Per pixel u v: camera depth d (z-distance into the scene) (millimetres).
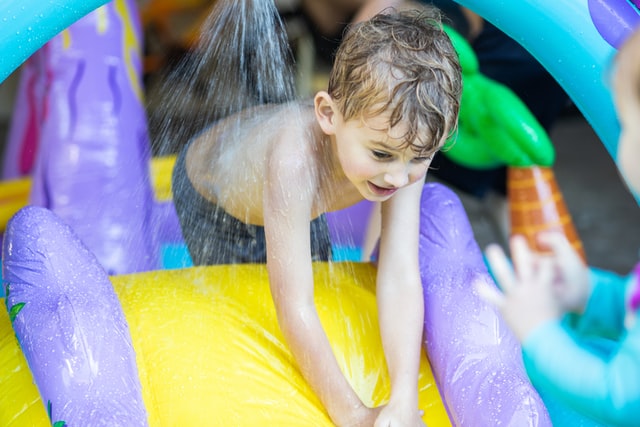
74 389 2217
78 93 4059
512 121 3613
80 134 3961
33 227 2594
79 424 2135
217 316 2553
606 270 5020
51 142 3965
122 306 2574
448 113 2182
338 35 4703
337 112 2244
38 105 4301
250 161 2596
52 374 2250
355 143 2207
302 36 4965
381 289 2520
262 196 2562
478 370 2379
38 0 2377
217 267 2793
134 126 4125
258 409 2338
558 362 1784
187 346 2449
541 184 3674
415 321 2484
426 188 2945
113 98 4102
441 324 2523
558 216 3668
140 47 4531
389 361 2465
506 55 4055
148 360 2422
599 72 2584
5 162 4773
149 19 5859
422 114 2119
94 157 3922
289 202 2346
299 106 2592
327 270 2812
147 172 3998
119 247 3727
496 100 3650
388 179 2215
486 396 2303
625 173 1807
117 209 3842
